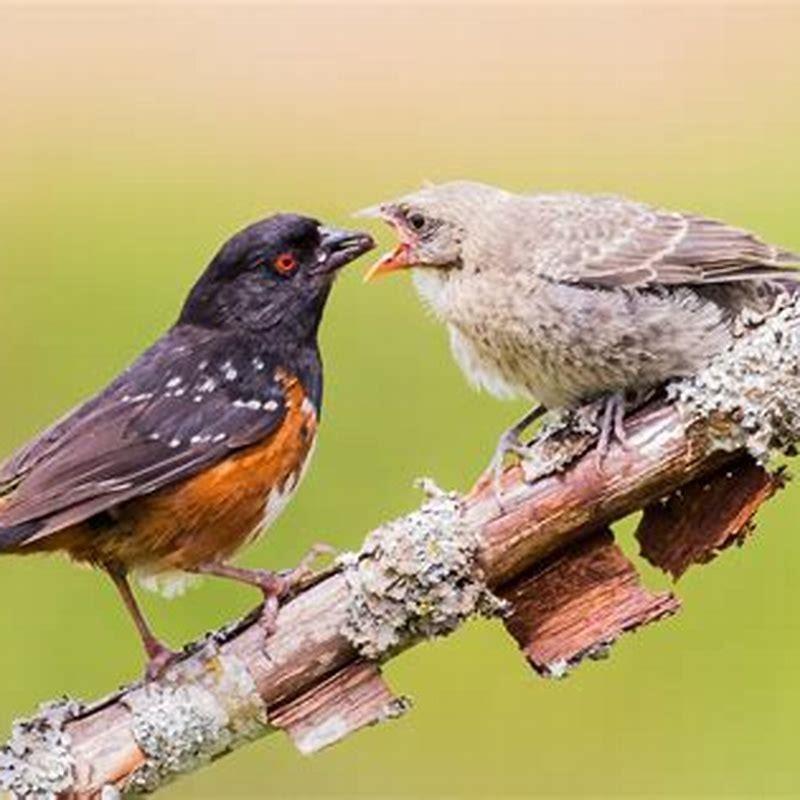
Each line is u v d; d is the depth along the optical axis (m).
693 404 9.72
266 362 10.85
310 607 9.79
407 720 14.74
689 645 14.95
